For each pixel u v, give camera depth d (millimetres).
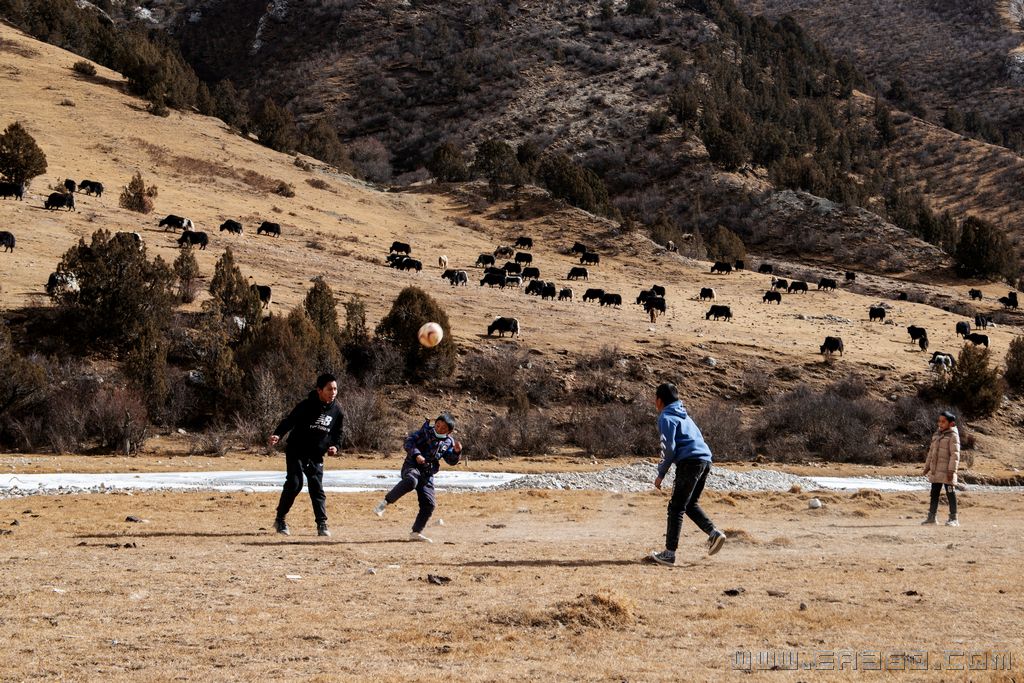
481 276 72750
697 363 48625
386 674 5285
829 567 9242
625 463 34031
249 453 31562
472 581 8055
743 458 37469
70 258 41031
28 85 104188
